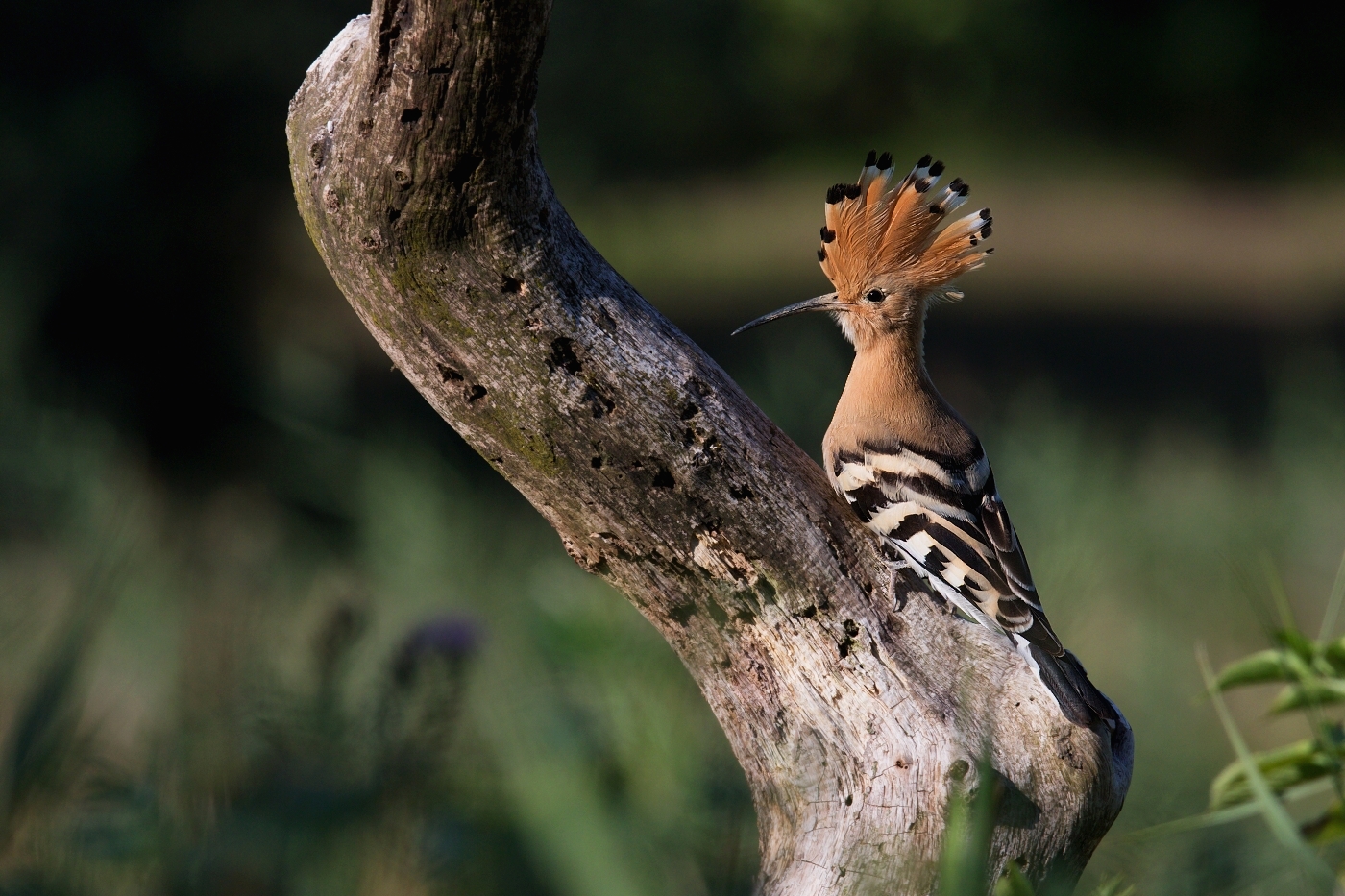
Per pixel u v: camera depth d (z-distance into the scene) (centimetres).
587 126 3872
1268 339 2952
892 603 505
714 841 491
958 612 528
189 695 501
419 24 415
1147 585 1214
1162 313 3347
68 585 775
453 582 956
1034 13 4550
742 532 489
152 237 1404
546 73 3544
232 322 1422
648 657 617
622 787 470
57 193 1376
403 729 453
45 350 1354
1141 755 794
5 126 1389
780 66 4647
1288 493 1328
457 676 473
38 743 432
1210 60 4491
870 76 4678
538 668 585
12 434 1001
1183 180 4572
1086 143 4638
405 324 470
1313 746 581
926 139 4656
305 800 385
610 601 692
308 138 461
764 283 3738
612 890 340
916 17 4509
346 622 544
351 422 1375
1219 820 580
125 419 1323
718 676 519
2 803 420
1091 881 584
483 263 455
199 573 916
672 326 491
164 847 403
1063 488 1076
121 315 1370
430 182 439
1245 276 3728
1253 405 2238
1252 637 1143
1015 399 1407
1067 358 2811
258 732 467
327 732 469
